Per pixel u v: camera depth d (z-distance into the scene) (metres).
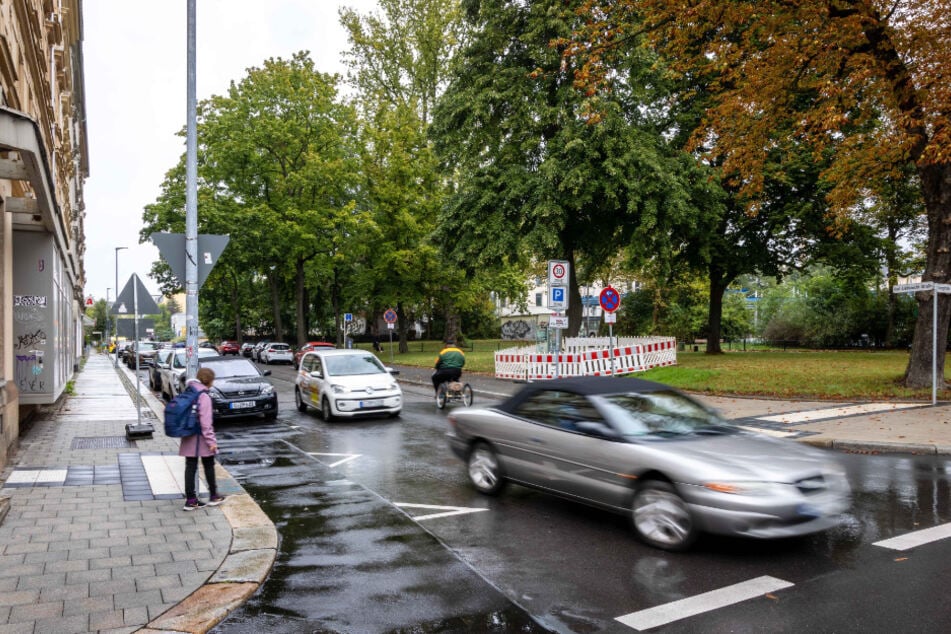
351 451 10.82
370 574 5.12
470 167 24.72
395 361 35.53
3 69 10.77
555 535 6.11
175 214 38.41
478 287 39.06
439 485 8.27
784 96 15.80
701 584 4.83
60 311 13.38
